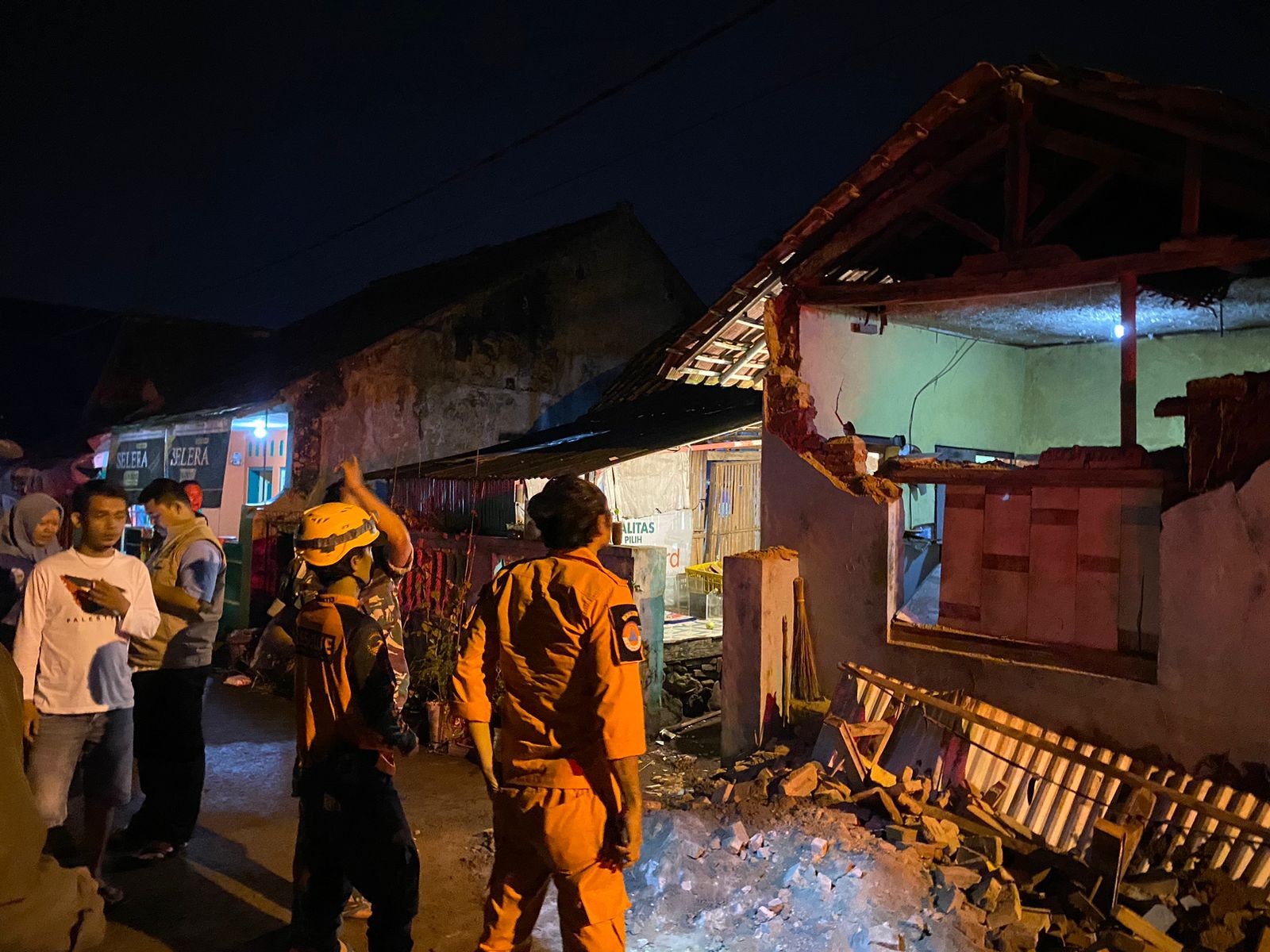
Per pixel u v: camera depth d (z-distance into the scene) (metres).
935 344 8.89
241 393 13.86
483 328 13.44
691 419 9.52
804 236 6.68
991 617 5.61
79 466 17.77
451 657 8.13
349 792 3.40
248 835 5.45
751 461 12.47
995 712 5.21
